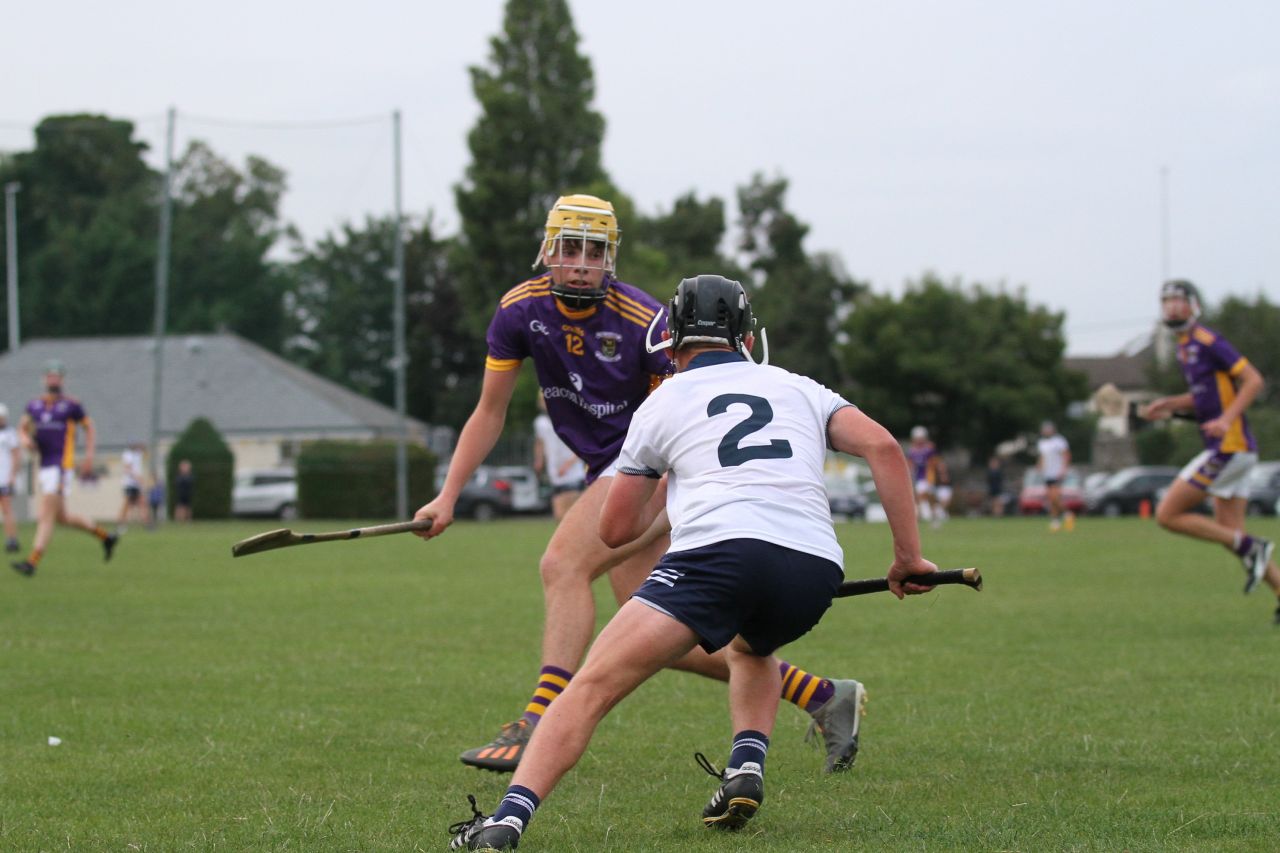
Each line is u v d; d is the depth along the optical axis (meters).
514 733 21.02
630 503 17.11
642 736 24.77
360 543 96.81
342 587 57.09
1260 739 23.83
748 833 17.75
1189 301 43.53
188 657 35.09
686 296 17.38
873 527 122.44
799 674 21.84
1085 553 79.06
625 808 19.38
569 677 21.41
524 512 179.12
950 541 94.50
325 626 42.28
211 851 16.81
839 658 34.59
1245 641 37.59
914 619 43.47
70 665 33.59
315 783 20.98
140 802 19.67
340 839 17.36
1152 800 19.36
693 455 16.45
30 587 56.81
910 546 16.25
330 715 26.89
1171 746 23.30
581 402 22.36
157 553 83.44
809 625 16.58
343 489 164.50
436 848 16.67
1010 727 25.22
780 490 16.14
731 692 18.72
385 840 17.25
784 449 16.39
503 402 22.55
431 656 35.34
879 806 19.23
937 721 25.89
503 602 50.31
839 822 18.28
